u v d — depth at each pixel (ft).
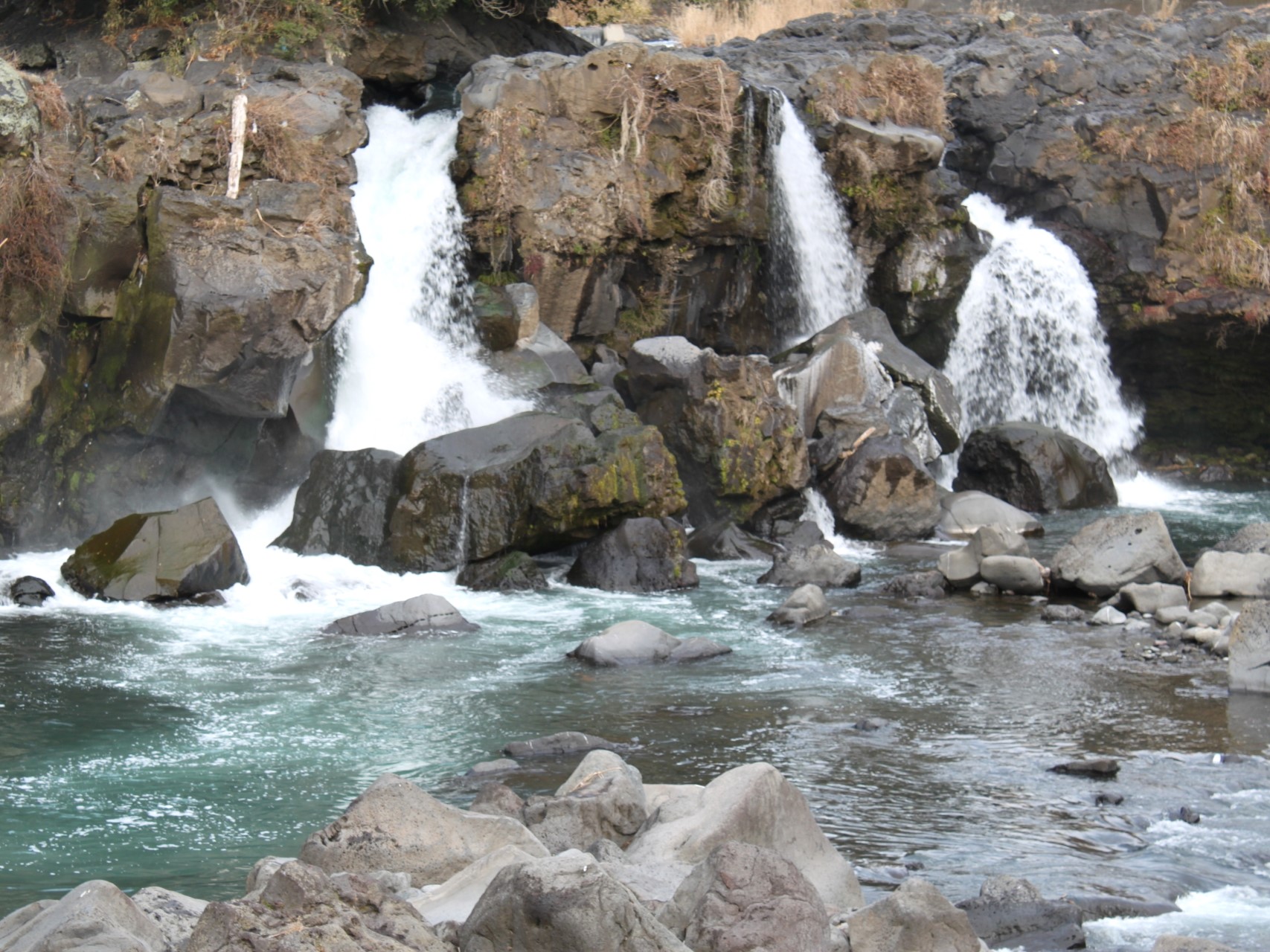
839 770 34.04
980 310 89.61
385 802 25.03
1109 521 56.44
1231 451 95.61
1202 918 25.04
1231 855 28.55
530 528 57.06
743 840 24.80
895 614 52.39
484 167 72.69
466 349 70.69
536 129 74.90
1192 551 65.62
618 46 76.69
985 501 70.18
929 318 87.30
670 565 56.65
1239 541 57.47
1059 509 77.30
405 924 17.89
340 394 66.85
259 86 66.08
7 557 56.70
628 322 78.38
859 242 86.58
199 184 61.57
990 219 93.76
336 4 76.48
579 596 55.06
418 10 79.92
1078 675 43.32
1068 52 96.53
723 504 65.26
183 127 61.46
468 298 71.97
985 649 46.88
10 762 34.55
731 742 36.37
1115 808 31.37
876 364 75.10
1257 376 92.68
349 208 64.80
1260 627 42.11
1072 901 25.31
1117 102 94.94
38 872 27.43
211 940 16.74
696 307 80.23
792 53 97.55
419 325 71.31
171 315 56.90
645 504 57.82
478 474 57.16
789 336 84.74
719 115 78.07
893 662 45.03
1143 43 100.27
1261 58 96.78
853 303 86.58
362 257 63.93
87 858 28.32
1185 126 92.68
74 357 59.41
